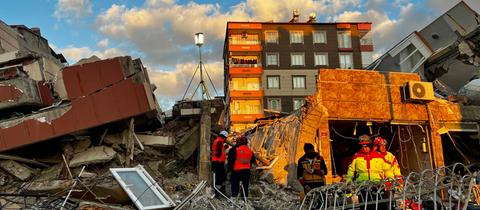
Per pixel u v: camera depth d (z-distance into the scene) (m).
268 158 13.39
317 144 12.61
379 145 7.21
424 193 5.55
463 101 15.34
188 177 11.42
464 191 5.39
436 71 19.14
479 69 18.02
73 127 10.24
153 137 11.47
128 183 8.12
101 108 10.35
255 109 44.31
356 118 13.20
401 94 13.96
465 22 18.02
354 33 47.03
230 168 9.84
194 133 12.41
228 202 8.55
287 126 14.11
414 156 14.85
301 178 8.26
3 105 10.61
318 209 6.29
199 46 13.68
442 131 14.26
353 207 5.79
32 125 10.24
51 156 10.69
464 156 16.28
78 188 8.12
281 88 44.78
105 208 7.70
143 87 10.52
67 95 10.53
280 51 45.75
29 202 8.62
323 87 13.09
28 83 10.78
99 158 10.30
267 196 10.59
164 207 7.89
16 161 10.15
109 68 10.48
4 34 14.09
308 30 46.62
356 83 13.45
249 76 45.09
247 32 46.06
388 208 5.84
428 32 19.02
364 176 7.00
